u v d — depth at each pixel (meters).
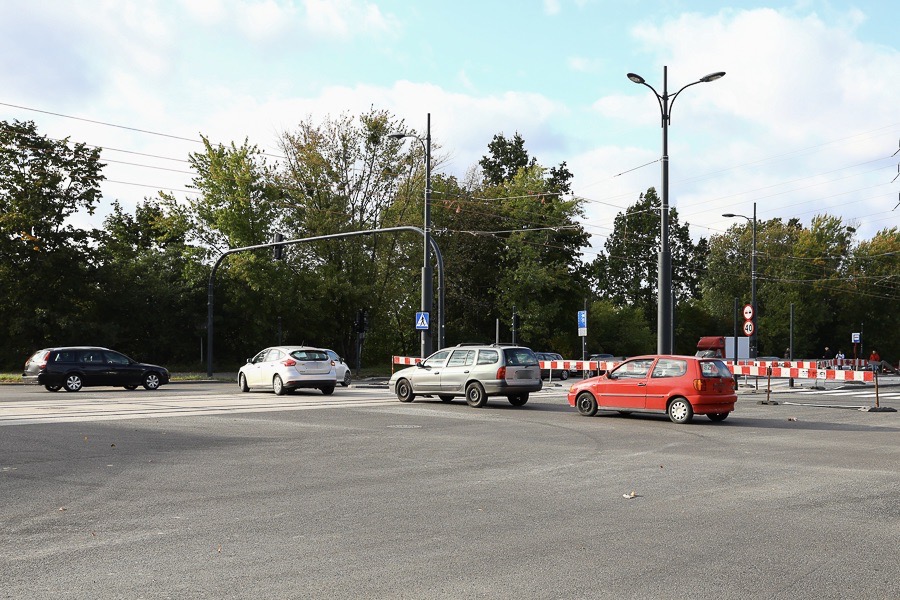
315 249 47.16
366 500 8.89
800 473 10.97
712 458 12.41
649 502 8.85
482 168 75.62
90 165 47.03
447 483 10.02
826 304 81.62
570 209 60.78
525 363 22.45
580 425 17.41
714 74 27.44
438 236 58.88
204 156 46.12
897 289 81.50
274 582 5.78
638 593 5.54
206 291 50.97
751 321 37.72
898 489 9.74
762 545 6.91
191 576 5.92
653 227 85.25
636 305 83.88
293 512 8.25
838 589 5.65
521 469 11.19
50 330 45.22
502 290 60.69
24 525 7.64
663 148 28.48
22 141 45.16
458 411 20.94
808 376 24.41
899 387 36.62
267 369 27.41
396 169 49.38
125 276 49.53
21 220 43.91
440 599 5.40
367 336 57.22
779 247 84.75
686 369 18.00
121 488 9.59
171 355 52.75
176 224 46.34
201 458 12.08
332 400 24.52
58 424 16.78
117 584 5.72
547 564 6.27
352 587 5.66
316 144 47.41
